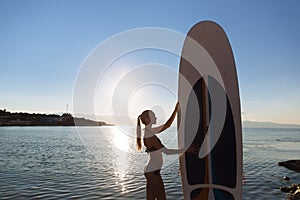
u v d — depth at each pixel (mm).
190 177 2643
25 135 30094
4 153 12586
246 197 4891
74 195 4754
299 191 4914
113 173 7176
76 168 8109
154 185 2410
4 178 6375
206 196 2566
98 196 4691
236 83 2592
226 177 2529
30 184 5668
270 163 9852
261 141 24906
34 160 10078
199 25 2812
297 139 29094
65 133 36594
